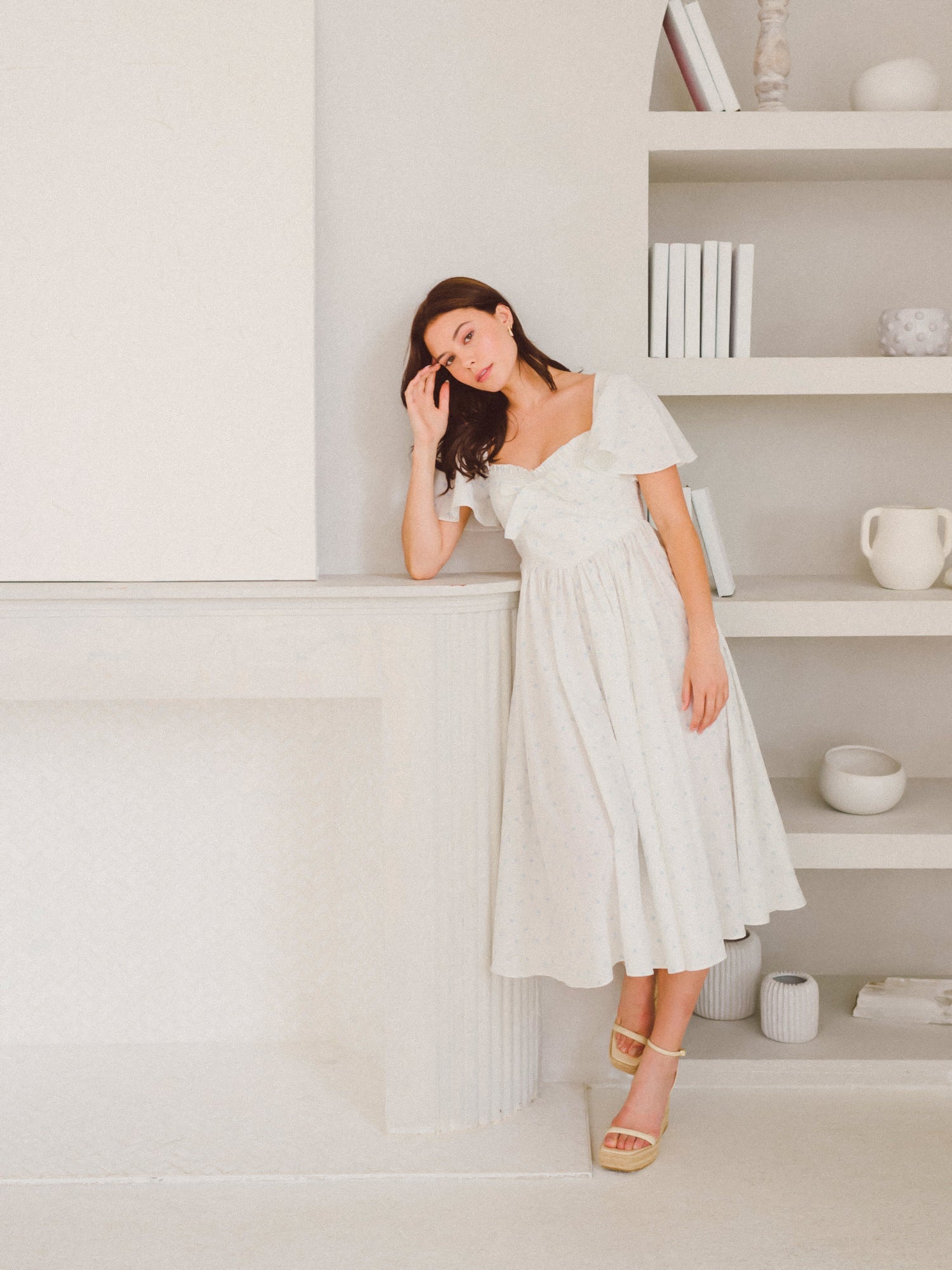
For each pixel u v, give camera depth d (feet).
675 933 6.03
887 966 8.00
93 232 6.26
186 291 6.28
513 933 6.41
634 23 6.55
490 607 6.32
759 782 6.47
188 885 7.50
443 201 6.68
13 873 7.50
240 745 7.37
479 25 6.57
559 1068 7.09
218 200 6.27
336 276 6.73
